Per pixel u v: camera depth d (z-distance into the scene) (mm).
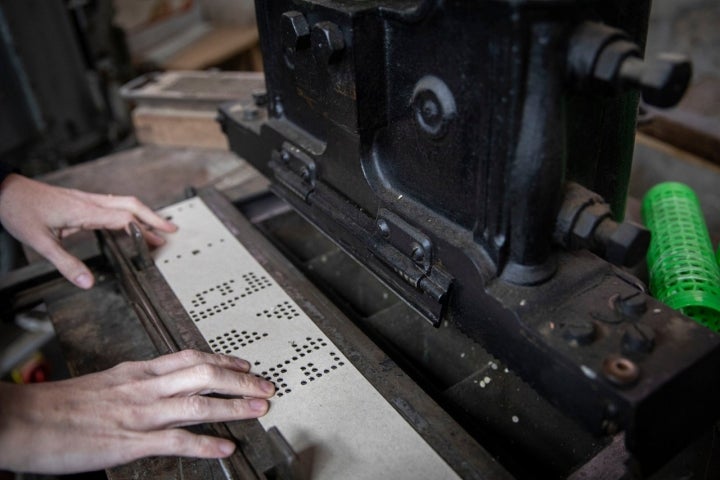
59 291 1213
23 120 2246
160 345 911
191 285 1013
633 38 710
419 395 793
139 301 1002
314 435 750
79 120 2443
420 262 805
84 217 1138
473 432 820
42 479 1288
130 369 795
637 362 625
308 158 990
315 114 960
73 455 709
